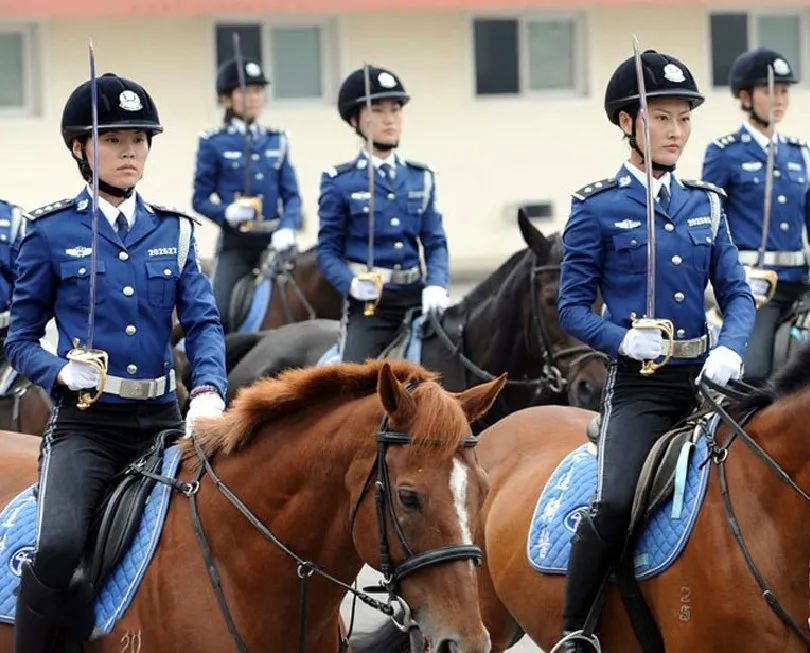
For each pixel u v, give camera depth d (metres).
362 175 14.80
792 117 34.44
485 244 33.91
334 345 15.07
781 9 34.25
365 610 13.43
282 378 7.94
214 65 32.28
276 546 7.73
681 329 9.11
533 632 9.69
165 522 8.03
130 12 31.03
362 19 32.91
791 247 15.20
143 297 8.38
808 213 15.30
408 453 7.13
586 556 8.91
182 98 32.03
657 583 8.77
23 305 8.39
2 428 13.95
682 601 8.59
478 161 33.78
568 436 10.30
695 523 8.59
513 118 33.84
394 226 14.66
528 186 34.00
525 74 34.00
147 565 7.95
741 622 8.34
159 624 7.85
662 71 9.08
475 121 33.66
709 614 8.47
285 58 32.84
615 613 9.10
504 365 13.59
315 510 7.64
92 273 8.16
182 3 31.23
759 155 15.27
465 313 13.98
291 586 7.74
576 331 9.13
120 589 7.96
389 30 33.06
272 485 7.77
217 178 21.19
